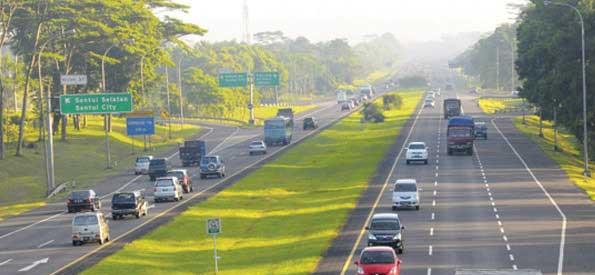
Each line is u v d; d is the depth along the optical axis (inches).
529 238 4274.1
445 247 4082.2
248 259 4092.0
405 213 5231.3
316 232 4699.8
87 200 6048.2
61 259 4138.8
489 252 3914.9
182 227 5157.5
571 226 4613.7
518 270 2541.8
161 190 6338.6
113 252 4298.7
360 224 4859.7
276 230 4995.1
